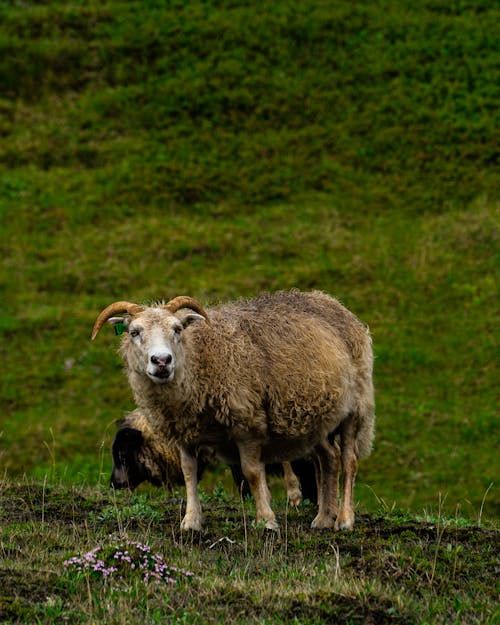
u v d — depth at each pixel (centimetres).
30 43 6669
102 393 3941
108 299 4622
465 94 6141
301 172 5678
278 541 1398
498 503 3147
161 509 1675
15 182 5575
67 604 1052
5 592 1074
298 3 6994
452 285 4597
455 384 3925
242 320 1562
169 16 6894
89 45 6706
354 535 1470
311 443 1600
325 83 6319
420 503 3136
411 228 5112
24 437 3597
